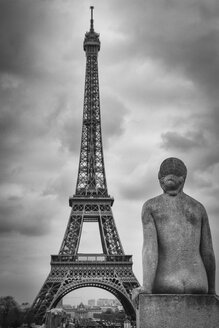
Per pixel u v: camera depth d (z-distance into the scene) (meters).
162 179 24.36
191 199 24.22
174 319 21.59
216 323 21.53
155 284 23.03
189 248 23.31
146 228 23.78
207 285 23.17
